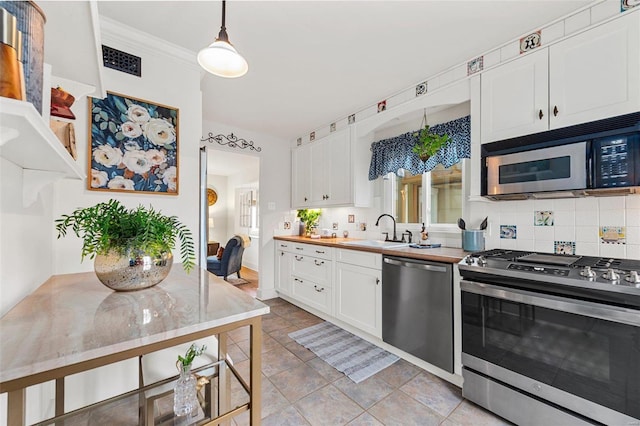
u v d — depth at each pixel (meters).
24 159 0.84
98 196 1.55
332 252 2.74
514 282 1.42
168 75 1.81
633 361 1.10
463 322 1.64
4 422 0.76
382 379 1.84
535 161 1.58
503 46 1.79
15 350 0.62
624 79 1.33
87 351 0.63
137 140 1.68
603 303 1.17
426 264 1.90
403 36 1.73
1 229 0.82
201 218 2.27
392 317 2.13
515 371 1.42
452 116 2.47
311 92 2.51
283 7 1.48
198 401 1.05
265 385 1.77
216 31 1.67
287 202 3.98
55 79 1.15
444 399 1.64
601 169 1.37
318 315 3.02
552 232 1.75
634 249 1.47
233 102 2.74
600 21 1.41
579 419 1.23
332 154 3.27
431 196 2.72
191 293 1.04
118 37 1.62
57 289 1.09
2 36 0.51
